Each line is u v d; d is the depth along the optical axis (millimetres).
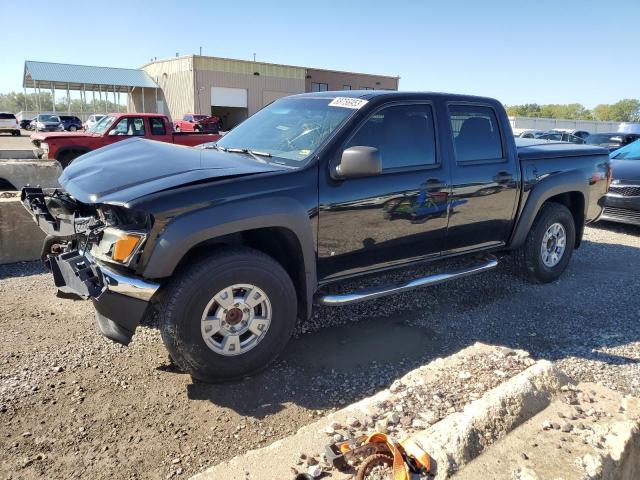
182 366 3145
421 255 4223
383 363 3646
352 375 3471
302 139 3785
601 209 5816
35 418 2875
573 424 2502
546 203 5242
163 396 3133
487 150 4559
